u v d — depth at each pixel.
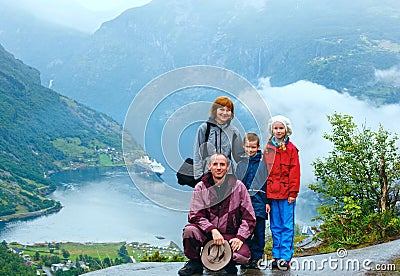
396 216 8.18
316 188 9.15
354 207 8.28
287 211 5.24
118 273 5.58
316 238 8.66
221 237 4.68
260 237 5.20
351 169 8.67
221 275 4.92
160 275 5.34
